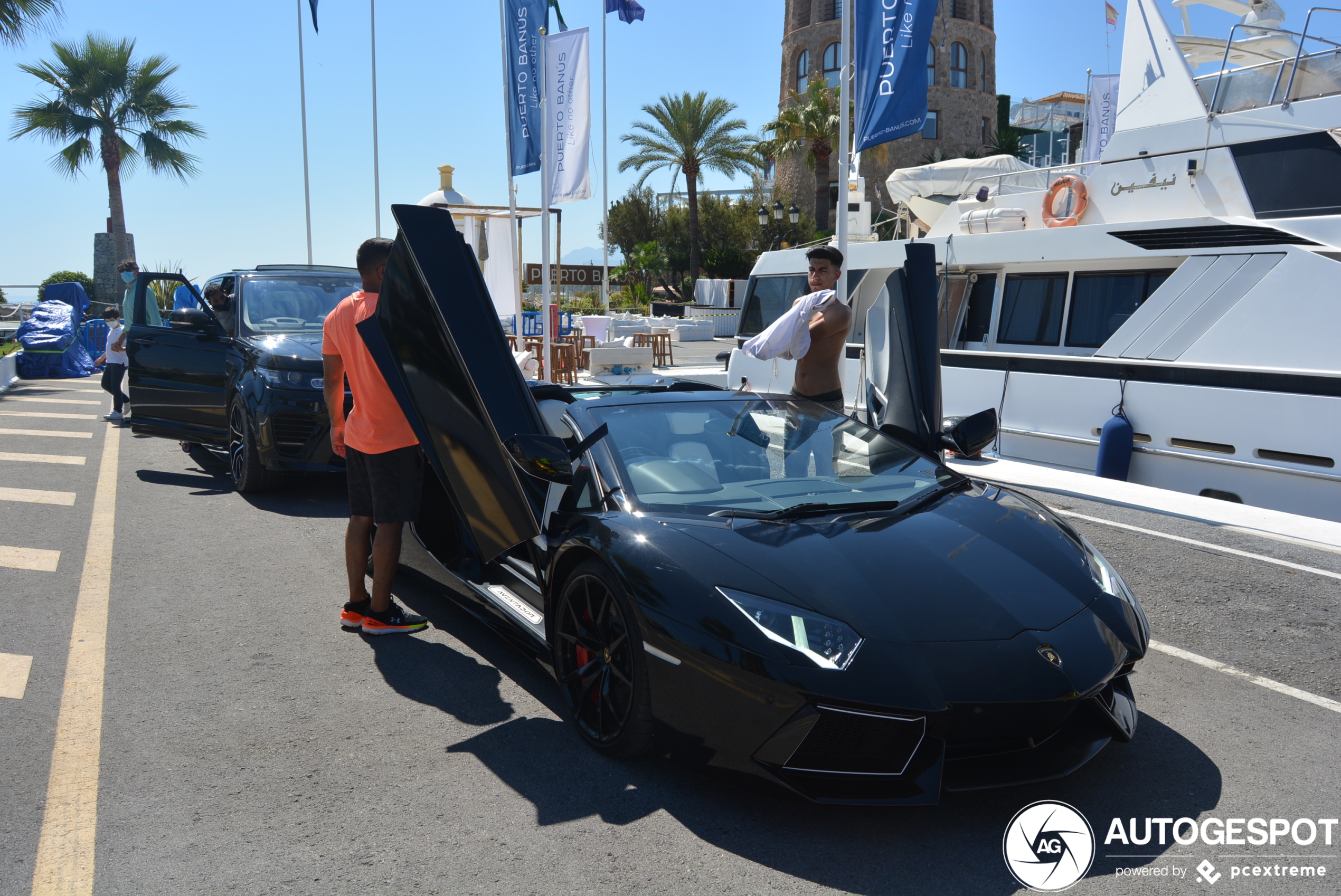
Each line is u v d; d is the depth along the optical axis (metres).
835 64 38.38
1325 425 6.26
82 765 2.81
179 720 3.13
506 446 3.08
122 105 25.62
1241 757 2.87
